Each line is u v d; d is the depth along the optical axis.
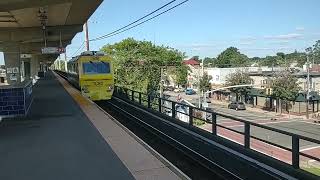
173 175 7.78
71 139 11.83
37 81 56.41
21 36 46.09
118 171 8.15
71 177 7.86
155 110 21.16
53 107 21.25
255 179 9.83
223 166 11.69
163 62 81.81
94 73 28.59
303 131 40.53
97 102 33.06
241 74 81.31
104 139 11.66
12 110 16.88
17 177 8.00
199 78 82.00
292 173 8.77
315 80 78.31
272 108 67.50
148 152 9.82
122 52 77.31
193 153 13.82
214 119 13.33
